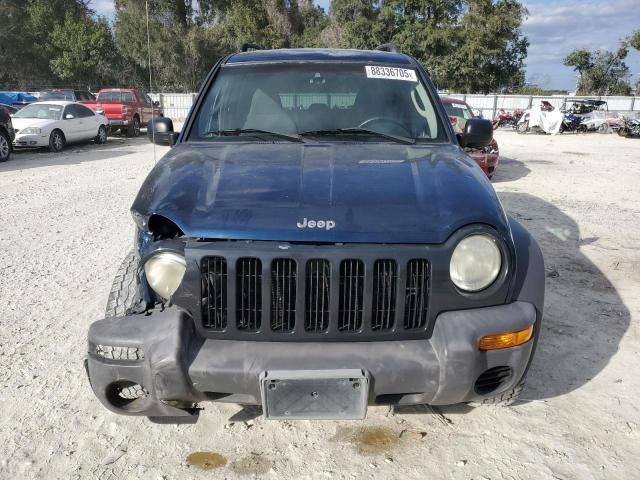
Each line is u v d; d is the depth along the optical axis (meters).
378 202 2.43
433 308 2.31
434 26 39.44
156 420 2.97
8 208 8.04
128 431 2.88
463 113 10.20
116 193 9.23
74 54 36.78
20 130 15.04
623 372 3.45
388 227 2.30
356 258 2.25
